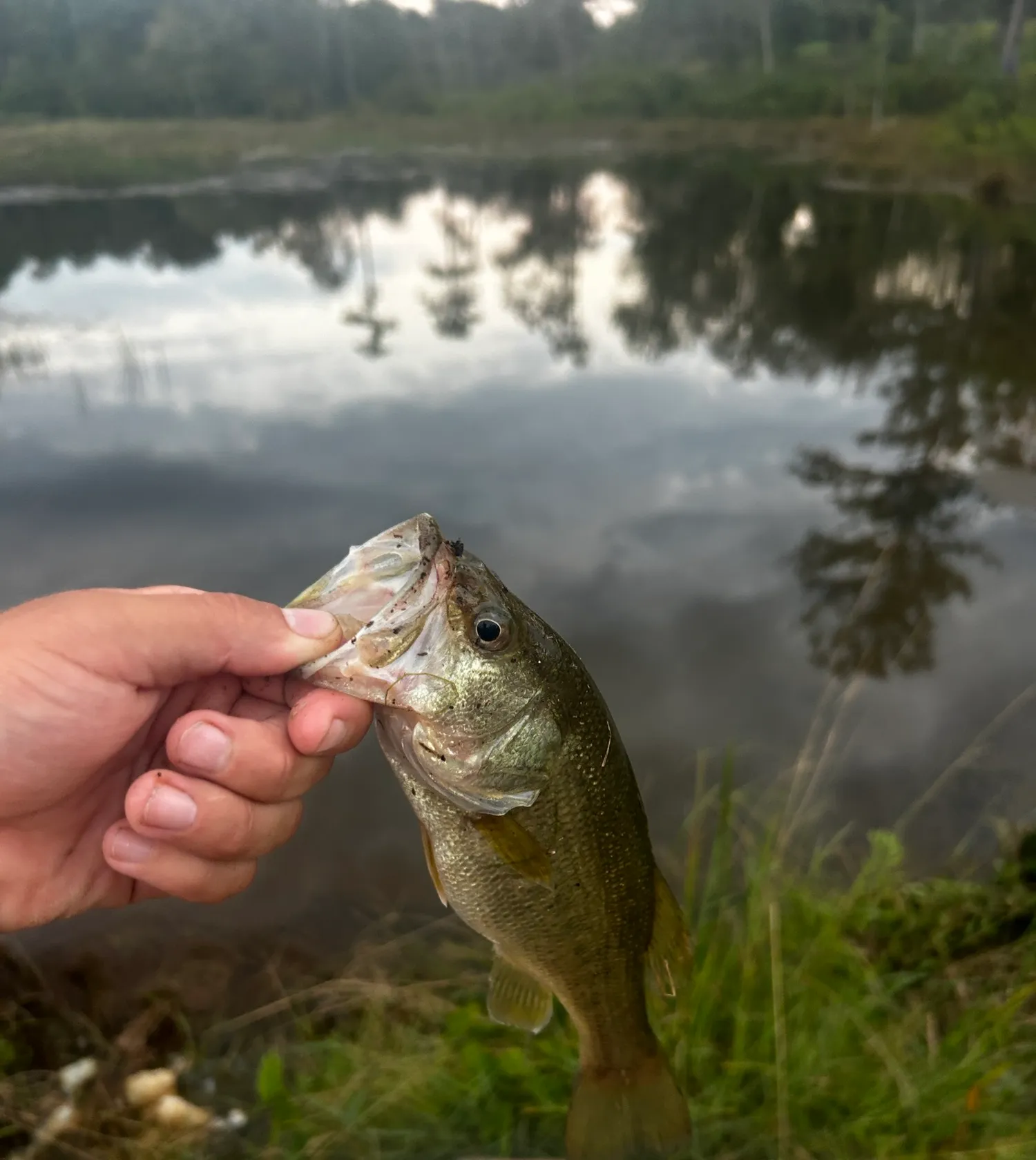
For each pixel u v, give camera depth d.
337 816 4.58
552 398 10.57
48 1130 3.14
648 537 7.37
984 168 21.92
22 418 9.53
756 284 16.00
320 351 12.23
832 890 3.78
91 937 3.87
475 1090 2.99
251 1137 3.11
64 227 18.86
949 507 7.79
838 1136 2.81
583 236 20.94
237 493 8.05
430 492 8.14
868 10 34.22
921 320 13.34
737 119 36.12
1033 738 4.98
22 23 29.84
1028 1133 2.74
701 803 4.11
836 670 5.72
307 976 3.72
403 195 24.95
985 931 3.49
